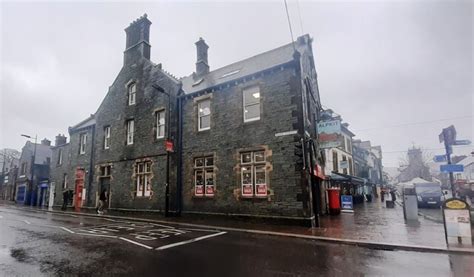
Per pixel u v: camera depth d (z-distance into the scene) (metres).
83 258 6.50
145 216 15.63
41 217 16.20
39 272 5.47
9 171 41.75
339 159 25.55
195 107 16.12
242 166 13.59
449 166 11.01
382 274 5.39
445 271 5.58
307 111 14.75
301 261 6.27
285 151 12.31
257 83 13.84
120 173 19.42
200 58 19.39
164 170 16.75
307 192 11.57
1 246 7.85
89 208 21.11
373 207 22.05
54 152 28.97
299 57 12.85
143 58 19.95
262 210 12.41
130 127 20.06
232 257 6.59
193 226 11.69
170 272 5.48
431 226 11.00
